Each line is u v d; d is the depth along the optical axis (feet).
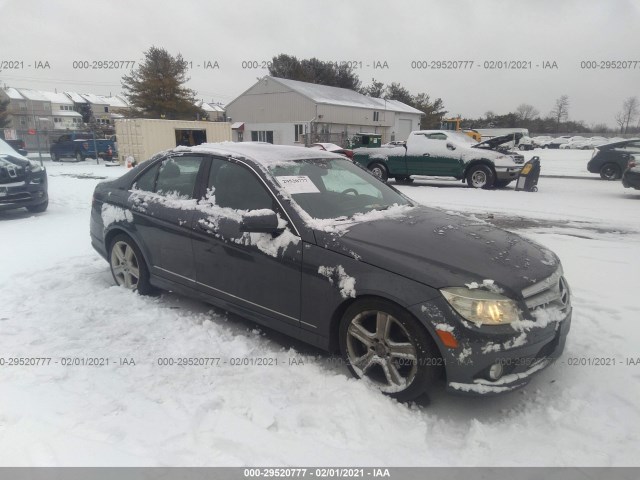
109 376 10.32
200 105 124.36
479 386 8.71
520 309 8.87
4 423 8.63
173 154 14.37
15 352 11.29
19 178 28.12
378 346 9.77
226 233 11.84
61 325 12.78
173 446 8.14
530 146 153.58
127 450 8.00
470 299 8.68
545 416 9.30
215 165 13.04
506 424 9.11
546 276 9.75
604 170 54.29
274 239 10.97
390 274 9.30
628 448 8.35
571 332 12.69
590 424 8.98
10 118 187.83
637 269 18.40
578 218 29.84
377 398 9.53
